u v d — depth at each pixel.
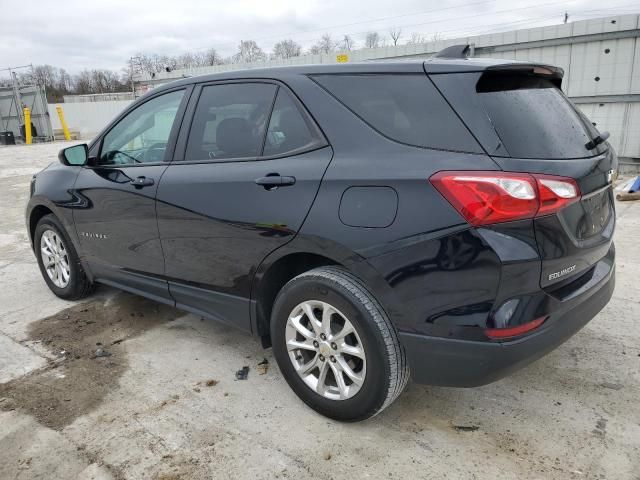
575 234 2.19
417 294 2.13
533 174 1.98
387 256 2.17
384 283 2.19
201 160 2.98
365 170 2.24
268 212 2.55
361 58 14.62
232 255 2.78
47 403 2.80
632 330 3.41
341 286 2.31
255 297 2.76
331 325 2.45
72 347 3.46
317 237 2.36
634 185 7.52
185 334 3.62
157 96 3.37
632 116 9.71
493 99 2.15
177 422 2.60
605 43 9.70
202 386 2.93
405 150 2.20
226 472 2.25
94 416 2.67
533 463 2.24
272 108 2.69
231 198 2.72
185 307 3.25
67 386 2.97
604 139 2.62
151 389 2.92
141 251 3.36
